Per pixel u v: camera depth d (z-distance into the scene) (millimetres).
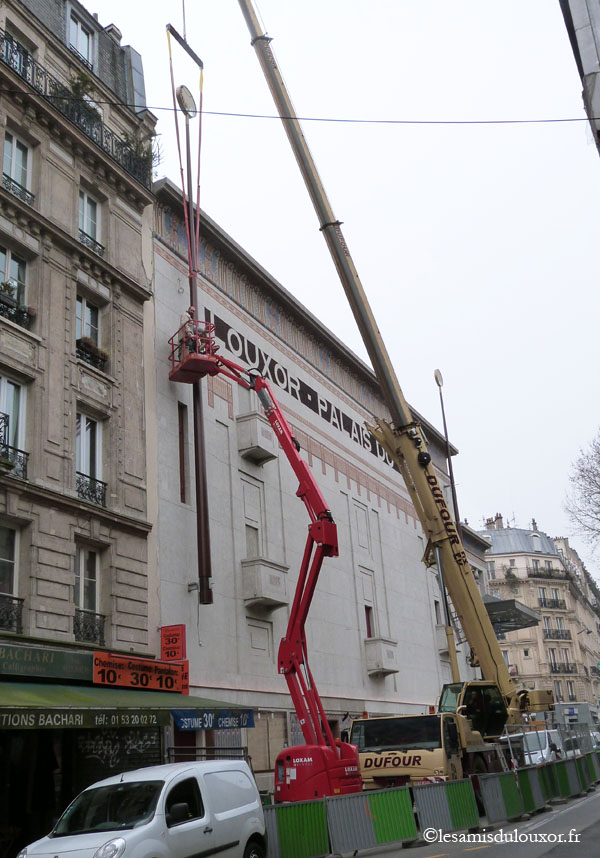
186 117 24734
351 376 37062
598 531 33312
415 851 13930
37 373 18609
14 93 19672
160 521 21641
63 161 21156
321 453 32250
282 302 31438
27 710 13633
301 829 12750
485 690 21484
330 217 22562
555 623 87312
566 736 25797
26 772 16250
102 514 19359
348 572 32000
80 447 19922
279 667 17438
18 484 17094
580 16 12055
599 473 33250
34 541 17359
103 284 21734
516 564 89000
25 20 20922
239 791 11398
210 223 26797
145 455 21781
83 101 21906
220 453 25219
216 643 22703
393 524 37625
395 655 32531
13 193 19125
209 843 10211
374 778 18203
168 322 24141
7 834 15375
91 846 9164
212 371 22625
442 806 15812
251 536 26000
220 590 23500
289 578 27344
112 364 21328
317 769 15984
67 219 20828
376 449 38000
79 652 16875
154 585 20812
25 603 16969
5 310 18359
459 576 21922
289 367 31172
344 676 29594
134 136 24297
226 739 21766
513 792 17906
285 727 24703
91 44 24156
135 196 23672
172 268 25016
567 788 21906
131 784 10359
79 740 17406
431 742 18344
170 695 18938
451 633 30969
